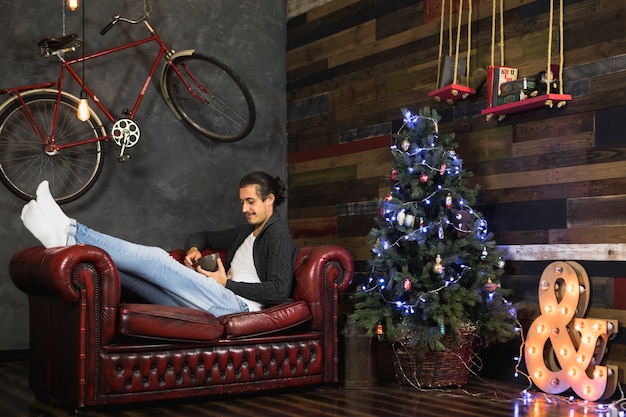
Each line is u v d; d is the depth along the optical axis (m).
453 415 3.21
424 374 3.87
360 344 3.88
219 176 5.64
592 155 3.81
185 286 3.58
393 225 3.96
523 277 4.13
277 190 4.02
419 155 3.89
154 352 3.36
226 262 4.17
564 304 3.76
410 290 3.85
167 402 3.52
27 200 4.89
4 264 4.86
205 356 3.48
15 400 3.57
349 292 5.30
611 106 3.74
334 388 3.91
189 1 5.58
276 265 3.79
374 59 5.20
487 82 4.26
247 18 5.82
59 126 5.05
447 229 3.90
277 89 5.93
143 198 5.32
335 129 5.51
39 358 3.61
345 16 5.46
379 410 3.32
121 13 5.30
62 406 3.43
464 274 3.88
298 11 5.89
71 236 3.41
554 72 4.00
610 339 3.65
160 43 5.24
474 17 4.52
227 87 5.71
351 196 5.34
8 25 4.92
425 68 4.80
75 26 5.13
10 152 4.89
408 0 4.95
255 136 5.82
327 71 5.60
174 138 5.46
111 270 3.27
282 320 3.67
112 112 5.24
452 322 3.69
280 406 3.42
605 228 3.73
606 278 3.71
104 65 5.23
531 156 4.12
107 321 3.25
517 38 4.25
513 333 3.88
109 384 3.24
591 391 3.53
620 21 3.71
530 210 4.11
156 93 5.41
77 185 5.09
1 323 4.84
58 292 3.19
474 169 4.45
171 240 5.42
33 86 4.78
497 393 3.76
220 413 3.27
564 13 3.98
